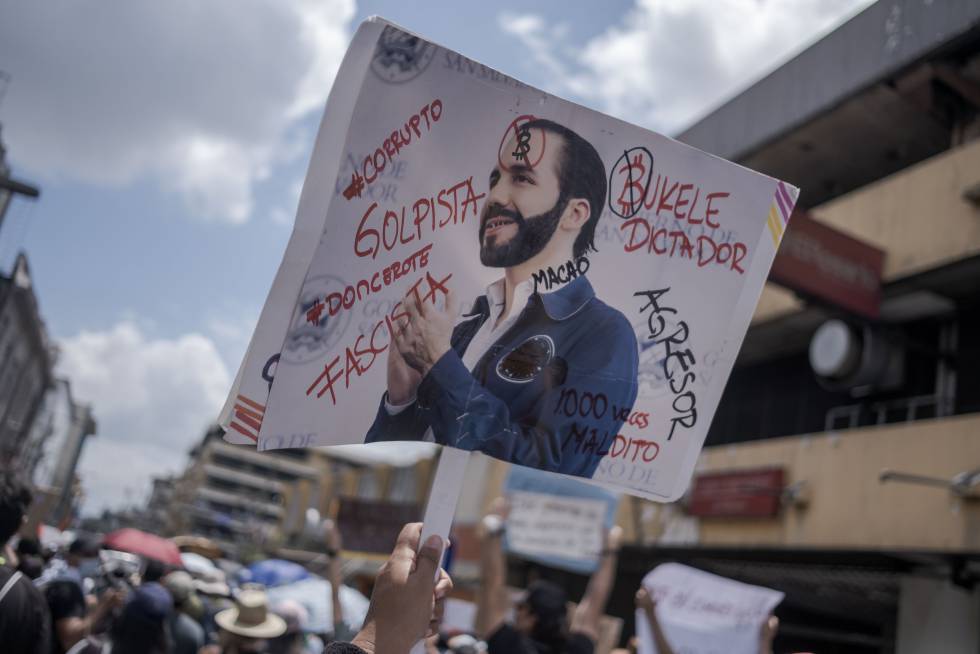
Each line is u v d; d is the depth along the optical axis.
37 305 42.41
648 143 2.24
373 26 1.95
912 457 10.30
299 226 1.92
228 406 1.89
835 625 13.28
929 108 12.05
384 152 1.97
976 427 9.63
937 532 9.74
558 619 3.79
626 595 15.73
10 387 45.47
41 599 2.75
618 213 2.21
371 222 1.97
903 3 11.64
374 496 30.75
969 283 10.92
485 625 3.83
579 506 7.79
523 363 2.13
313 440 1.93
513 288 2.12
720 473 13.02
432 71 2.00
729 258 2.32
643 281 2.25
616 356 2.23
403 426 2.01
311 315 1.93
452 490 2.03
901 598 11.04
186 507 80.12
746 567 13.45
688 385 2.29
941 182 10.96
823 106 12.65
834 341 11.57
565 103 2.15
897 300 11.68
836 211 12.45
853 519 10.82
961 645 10.13
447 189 2.03
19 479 3.23
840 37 12.67
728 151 14.40
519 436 2.13
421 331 2.03
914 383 11.85
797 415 14.01
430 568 1.69
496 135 2.08
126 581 7.19
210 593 8.56
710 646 5.35
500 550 3.97
